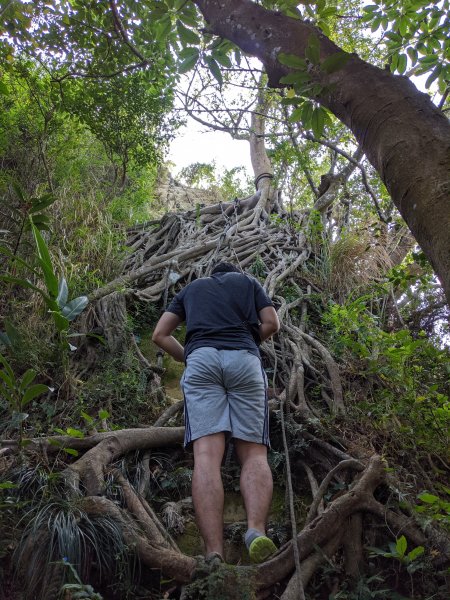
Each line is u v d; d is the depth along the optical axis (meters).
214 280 3.15
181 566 2.42
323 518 2.63
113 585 2.44
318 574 2.57
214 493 2.48
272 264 6.05
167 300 5.48
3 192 6.00
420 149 1.67
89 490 2.82
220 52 3.44
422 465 3.25
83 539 2.47
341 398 3.78
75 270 5.12
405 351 3.55
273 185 7.28
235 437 2.68
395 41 4.01
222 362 2.79
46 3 5.72
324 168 7.91
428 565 2.53
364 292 5.52
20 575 2.40
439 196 1.55
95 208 6.18
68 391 3.85
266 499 2.54
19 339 3.97
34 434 3.43
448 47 3.94
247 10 2.55
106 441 3.13
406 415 3.43
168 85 6.47
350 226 6.45
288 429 3.45
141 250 6.53
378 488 2.93
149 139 7.42
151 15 3.44
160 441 3.35
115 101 6.79
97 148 8.21
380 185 6.53
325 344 4.62
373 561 2.68
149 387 4.10
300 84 2.16
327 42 2.23
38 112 7.11
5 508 2.59
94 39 6.01
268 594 2.37
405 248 6.15
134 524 2.62
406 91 1.87
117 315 4.74
